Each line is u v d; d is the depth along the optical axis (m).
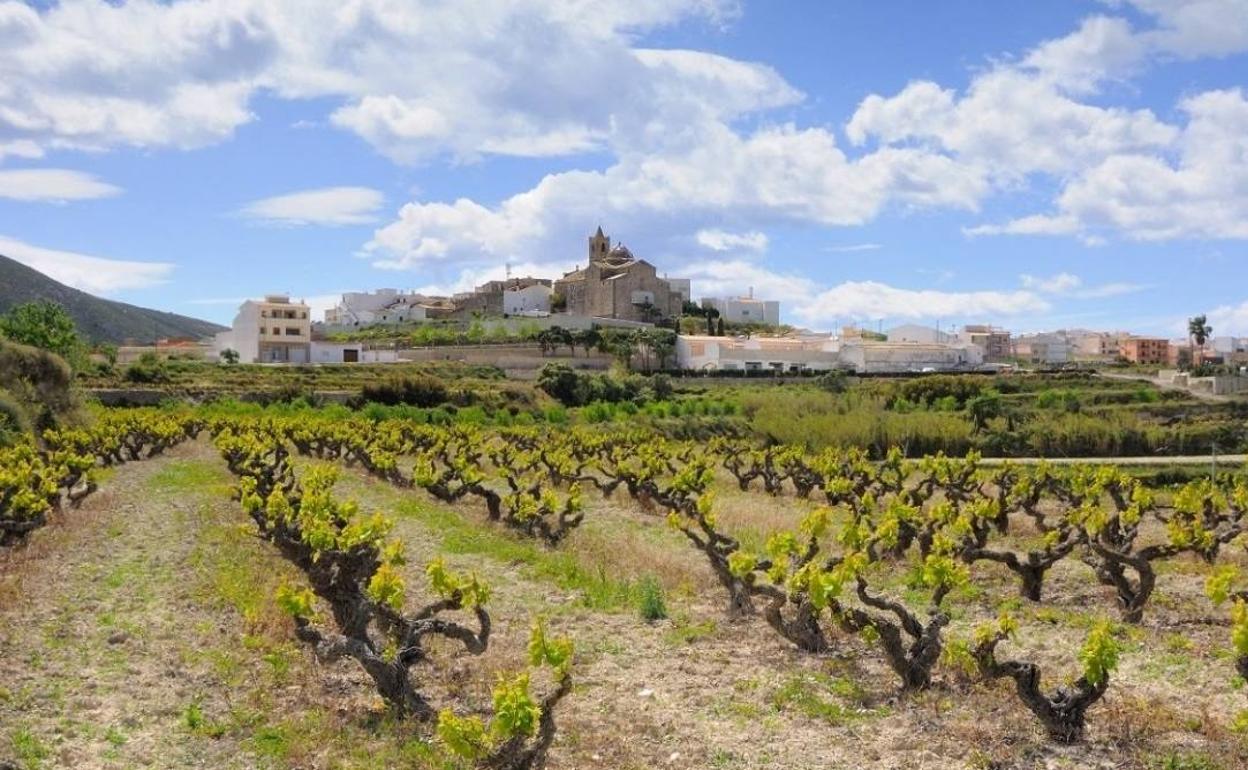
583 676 14.07
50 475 27.62
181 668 13.87
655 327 148.62
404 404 80.62
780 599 15.71
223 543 23.02
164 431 49.56
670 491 31.53
